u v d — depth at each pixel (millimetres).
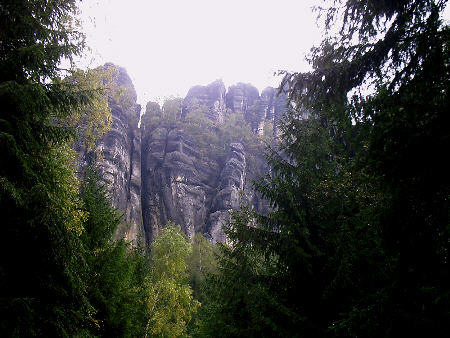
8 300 5008
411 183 4000
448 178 3705
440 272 3801
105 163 46844
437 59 4004
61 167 7852
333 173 7609
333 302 6727
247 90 93062
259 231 8367
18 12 6625
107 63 67062
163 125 71500
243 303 8367
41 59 6660
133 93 72375
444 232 3732
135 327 12945
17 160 5613
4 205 5453
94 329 9727
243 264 8656
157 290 18094
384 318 3938
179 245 22938
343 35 7613
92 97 7992
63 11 8547
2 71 6328
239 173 62875
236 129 75250
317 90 7938
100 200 12773
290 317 6961
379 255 4895
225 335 8164
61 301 6219
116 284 11039
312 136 8648
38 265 5934
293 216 7988
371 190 6176
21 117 6125
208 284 9461
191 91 90438
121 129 55594
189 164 62562
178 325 17719
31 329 5172
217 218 54906
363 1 6746
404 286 3951
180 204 56062
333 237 6773
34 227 5676
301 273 7570
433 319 3551
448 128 3613
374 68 6645
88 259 10023
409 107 4047
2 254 5676
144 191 57750
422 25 4895
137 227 49000
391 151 4074
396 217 4250
